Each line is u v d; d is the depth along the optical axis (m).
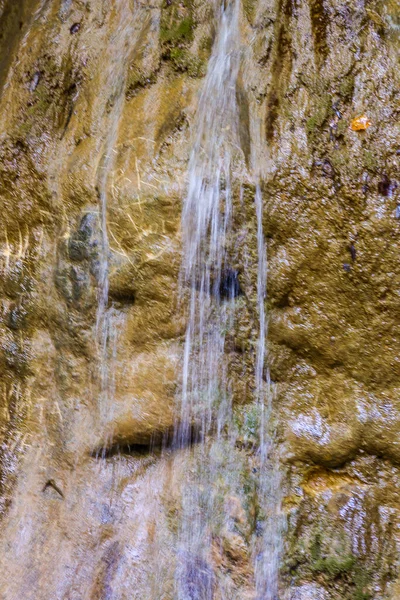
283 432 2.80
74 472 3.02
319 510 2.67
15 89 3.38
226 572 2.69
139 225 2.84
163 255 2.82
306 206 2.70
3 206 3.19
